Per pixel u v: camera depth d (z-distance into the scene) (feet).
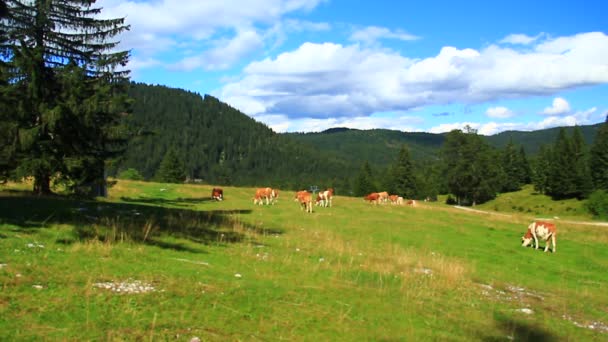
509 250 74.59
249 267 41.60
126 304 27.09
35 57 74.64
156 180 339.98
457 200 345.72
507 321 35.76
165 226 58.23
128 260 37.55
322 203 126.62
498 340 30.94
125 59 97.91
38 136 74.33
